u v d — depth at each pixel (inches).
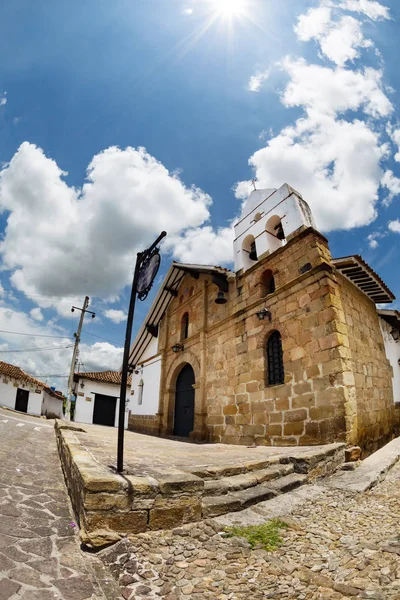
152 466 168.6
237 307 410.3
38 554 96.2
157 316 631.8
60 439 279.6
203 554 107.7
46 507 135.0
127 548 103.6
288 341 320.8
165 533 117.3
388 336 414.3
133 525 113.5
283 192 383.6
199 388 449.1
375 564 99.5
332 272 309.9
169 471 150.1
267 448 285.9
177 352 536.7
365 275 338.6
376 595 83.4
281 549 115.0
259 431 333.7
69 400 837.8
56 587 82.4
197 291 515.5
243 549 112.2
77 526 119.3
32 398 1081.4
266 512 147.7
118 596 84.3
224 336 424.2
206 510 136.3
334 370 272.1
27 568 88.0
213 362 436.8
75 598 79.8
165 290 584.1
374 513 148.0
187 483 131.2
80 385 1029.8
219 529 125.5
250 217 429.1
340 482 197.6
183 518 125.6
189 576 95.0
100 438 292.7
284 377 317.1
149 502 119.3
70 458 167.0
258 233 403.9
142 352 708.7
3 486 153.1
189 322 525.3
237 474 183.8
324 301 294.7
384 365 373.7
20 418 637.3
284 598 85.7
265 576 96.7
